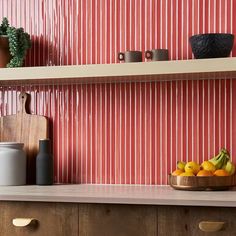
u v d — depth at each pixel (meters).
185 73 2.75
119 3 3.12
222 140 2.96
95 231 2.49
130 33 3.10
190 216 2.38
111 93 3.12
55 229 2.54
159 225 2.41
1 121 3.26
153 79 3.00
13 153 3.06
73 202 2.52
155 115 3.05
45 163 3.06
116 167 3.10
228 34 2.76
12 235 2.60
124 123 3.10
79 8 3.18
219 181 2.70
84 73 2.87
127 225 2.45
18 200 2.58
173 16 3.04
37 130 3.20
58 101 3.21
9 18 3.29
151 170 3.05
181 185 2.72
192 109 3.00
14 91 3.26
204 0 3.00
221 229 2.34
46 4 3.23
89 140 3.15
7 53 3.09
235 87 2.95
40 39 3.24
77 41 3.18
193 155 3.00
